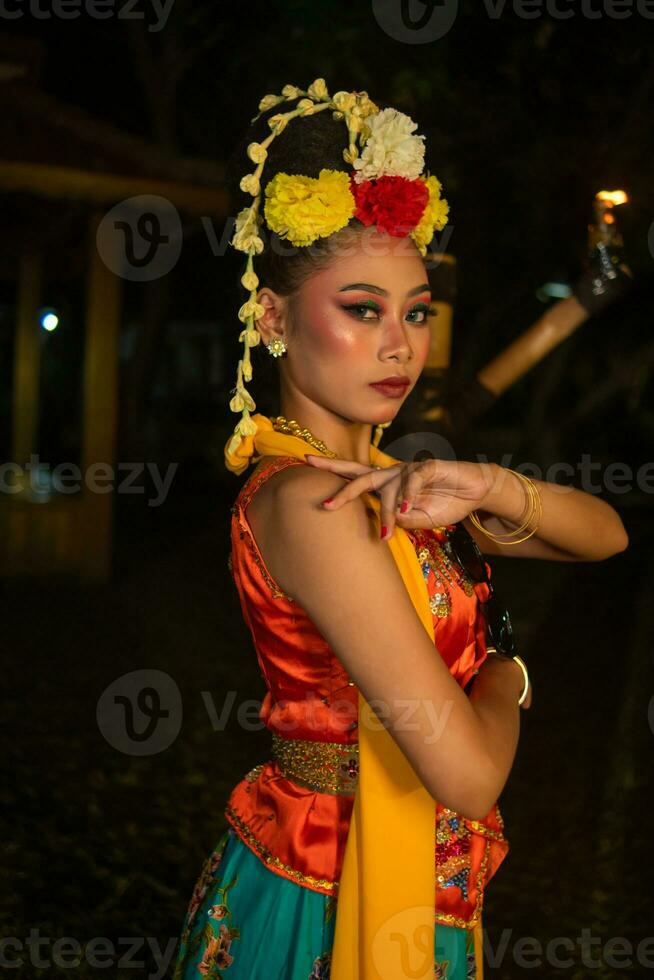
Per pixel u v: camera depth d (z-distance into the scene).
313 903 1.62
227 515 15.06
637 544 13.32
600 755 5.82
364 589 1.43
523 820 4.98
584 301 2.40
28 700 6.34
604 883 4.38
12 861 4.27
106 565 9.85
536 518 1.76
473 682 1.71
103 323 9.59
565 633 8.70
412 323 1.62
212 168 8.71
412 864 1.57
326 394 1.62
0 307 16.34
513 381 2.58
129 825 4.67
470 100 7.51
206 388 19.97
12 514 9.71
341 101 1.64
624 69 7.05
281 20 10.85
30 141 8.41
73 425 16.67
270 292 1.66
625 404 17.22
